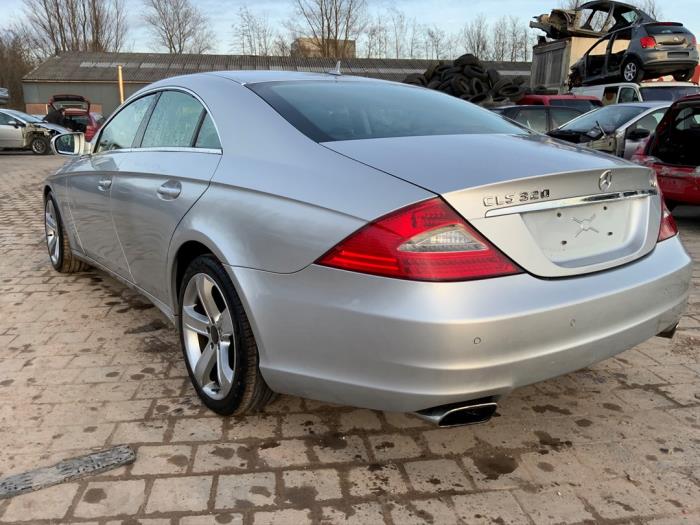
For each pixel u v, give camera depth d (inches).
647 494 84.2
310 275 80.4
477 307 72.7
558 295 78.1
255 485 85.4
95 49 2063.2
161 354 128.5
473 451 94.5
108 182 136.1
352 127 97.7
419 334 72.3
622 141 310.5
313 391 84.5
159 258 114.7
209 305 100.7
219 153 102.5
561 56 634.2
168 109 126.0
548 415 105.3
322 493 84.0
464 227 74.3
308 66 1589.6
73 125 847.7
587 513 80.4
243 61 1635.1
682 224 275.0
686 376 120.1
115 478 86.2
